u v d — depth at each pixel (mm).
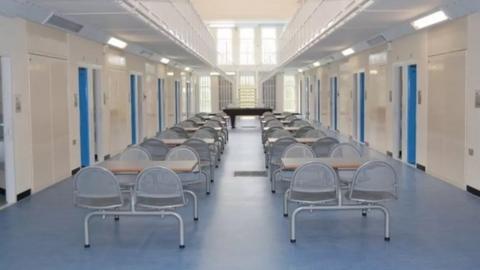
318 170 4930
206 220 5871
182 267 4387
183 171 5418
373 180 4938
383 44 11469
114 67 11727
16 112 6898
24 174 7133
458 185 7707
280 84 28484
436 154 8562
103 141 10742
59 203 6785
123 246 4965
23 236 5320
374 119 12539
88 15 7715
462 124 7508
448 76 8023
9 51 6789
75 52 9133
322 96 20500
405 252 4734
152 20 8734
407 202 6707
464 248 4844
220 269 4336
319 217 5961
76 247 4949
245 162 10469
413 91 9984
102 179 4797
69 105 8867
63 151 8594
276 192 7375
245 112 21109
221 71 26562
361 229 5473
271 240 5121
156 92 17000
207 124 12117
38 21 7363
